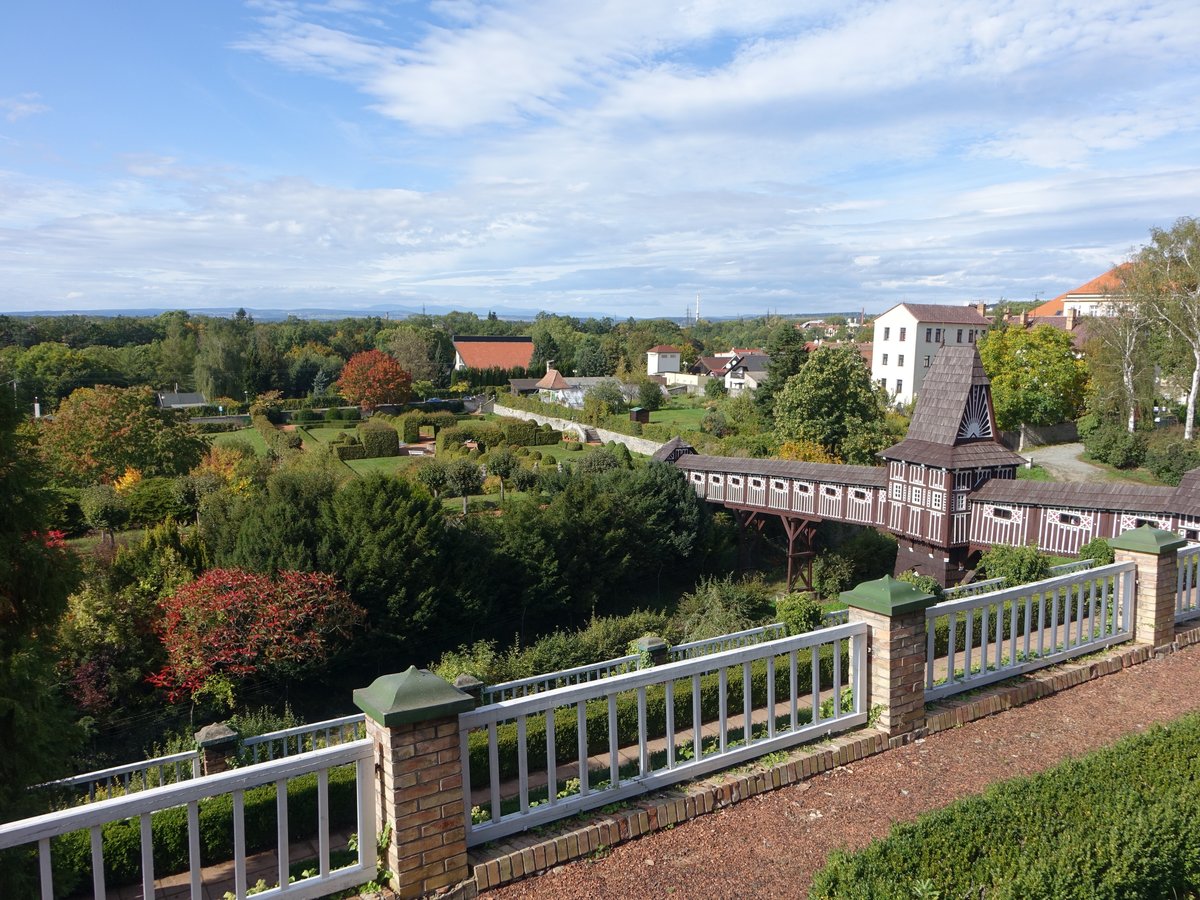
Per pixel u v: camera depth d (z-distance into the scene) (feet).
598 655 55.57
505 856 15.98
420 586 71.67
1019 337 171.22
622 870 16.28
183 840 31.76
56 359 226.38
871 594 22.03
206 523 79.56
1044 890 13.28
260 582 60.54
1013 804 16.02
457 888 15.37
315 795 33.99
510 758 36.32
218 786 13.69
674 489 100.63
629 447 177.37
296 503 73.82
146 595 61.62
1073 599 43.83
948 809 16.14
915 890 13.14
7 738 23.73
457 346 325.62
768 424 157.58
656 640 38.47
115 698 55.77
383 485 75.05
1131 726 23.07
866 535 104.63
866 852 14.35
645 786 18.45
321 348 313.94
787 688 41.37
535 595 81.82
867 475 93.30
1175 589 29.94
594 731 38.60
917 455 84.58
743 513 108.27
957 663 34.47
